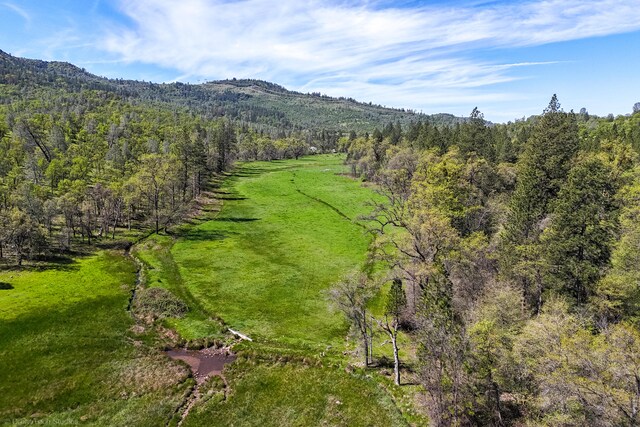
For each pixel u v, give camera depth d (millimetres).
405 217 64875
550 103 76188
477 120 127188
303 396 42875
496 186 91812
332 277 75750
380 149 180125
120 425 37750
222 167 195125
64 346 49750
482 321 37125
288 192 152375
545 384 31609
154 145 179000
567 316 36719
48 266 74062
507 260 54438
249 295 67688
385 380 45312
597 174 49500
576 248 47438
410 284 63594
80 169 119438
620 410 27703
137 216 110875
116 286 67938
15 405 39406
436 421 36812
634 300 41406
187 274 75375
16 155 122250
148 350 50500
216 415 39719
